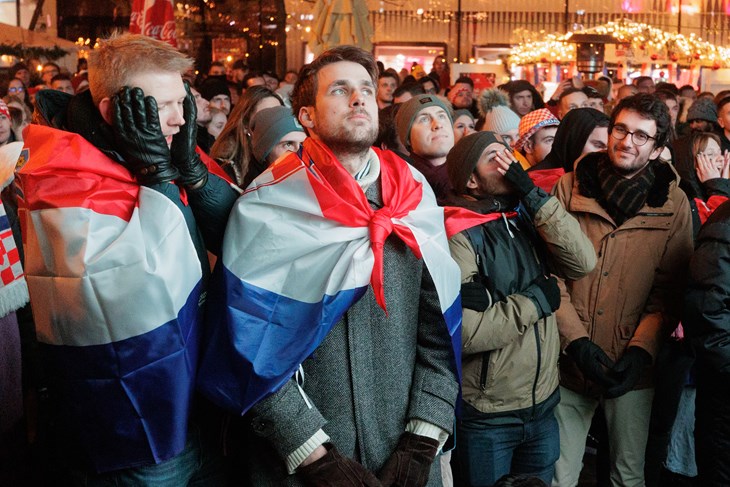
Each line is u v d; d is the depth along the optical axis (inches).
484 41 649.6
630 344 126.2
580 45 418.0
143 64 79.0
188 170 84.7
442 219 92.4
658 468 142.6
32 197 77.5
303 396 83.8
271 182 85.2
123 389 79.3
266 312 82.0
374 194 88.6
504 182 118.6
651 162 129.2
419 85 257.6
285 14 582.6
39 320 79.7
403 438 88.7
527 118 187.9
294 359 81.3
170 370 79.8
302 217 84.0
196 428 90.5
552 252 118.9
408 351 90.0
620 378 121.8
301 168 85.0
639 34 508.7
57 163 77.7
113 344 78.2
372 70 88.6
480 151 118.1
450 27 645.3
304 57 617.6
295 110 90.9
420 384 90.5
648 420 132.4
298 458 82.5
